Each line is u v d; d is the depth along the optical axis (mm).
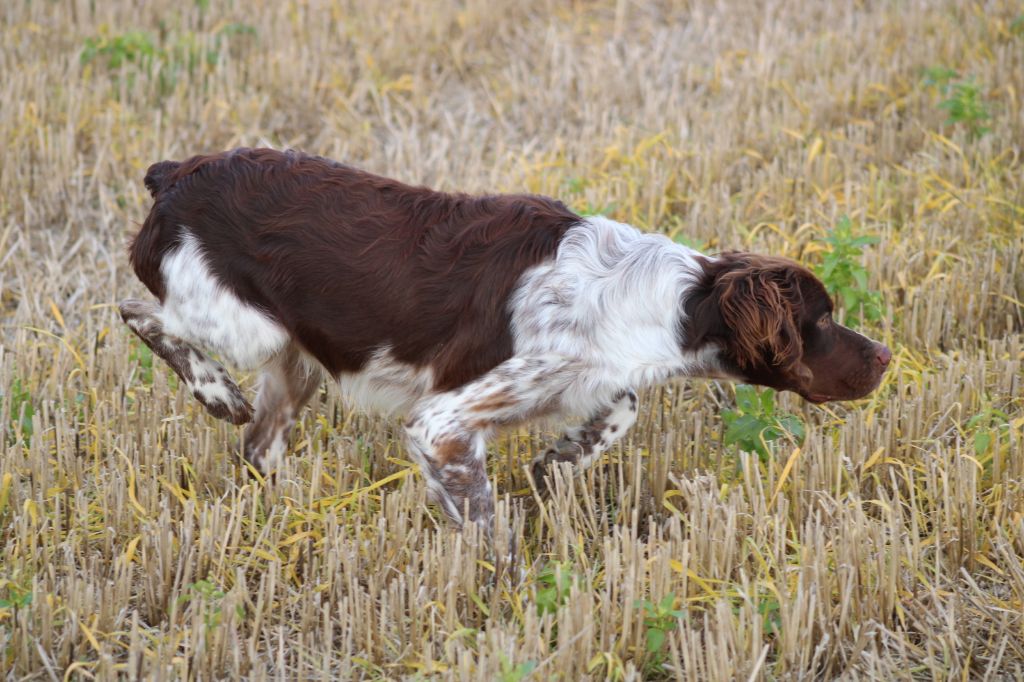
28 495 8312
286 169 8133
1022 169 12719
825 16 17109
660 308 7812
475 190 12891
